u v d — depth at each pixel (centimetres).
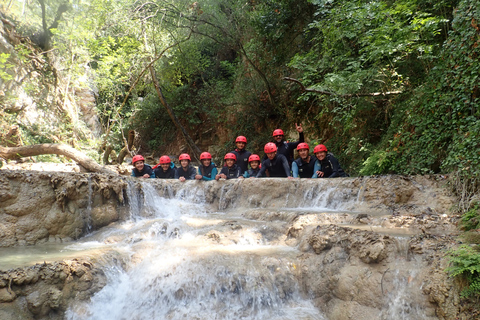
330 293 426
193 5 1620
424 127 713
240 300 440
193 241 550
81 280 439
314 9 1310
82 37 1432
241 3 1561
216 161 1764
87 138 1579
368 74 897
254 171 927
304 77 1110
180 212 748
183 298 450
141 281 471
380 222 536
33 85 1387
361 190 661
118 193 677
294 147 962
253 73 1596
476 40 603
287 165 854
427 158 692
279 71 1483
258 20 1380
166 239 572
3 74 1122
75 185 626
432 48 814
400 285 383
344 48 1041
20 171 604
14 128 1186
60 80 1548
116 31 1569
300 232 532
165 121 2270
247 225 575
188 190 809
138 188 730
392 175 655
